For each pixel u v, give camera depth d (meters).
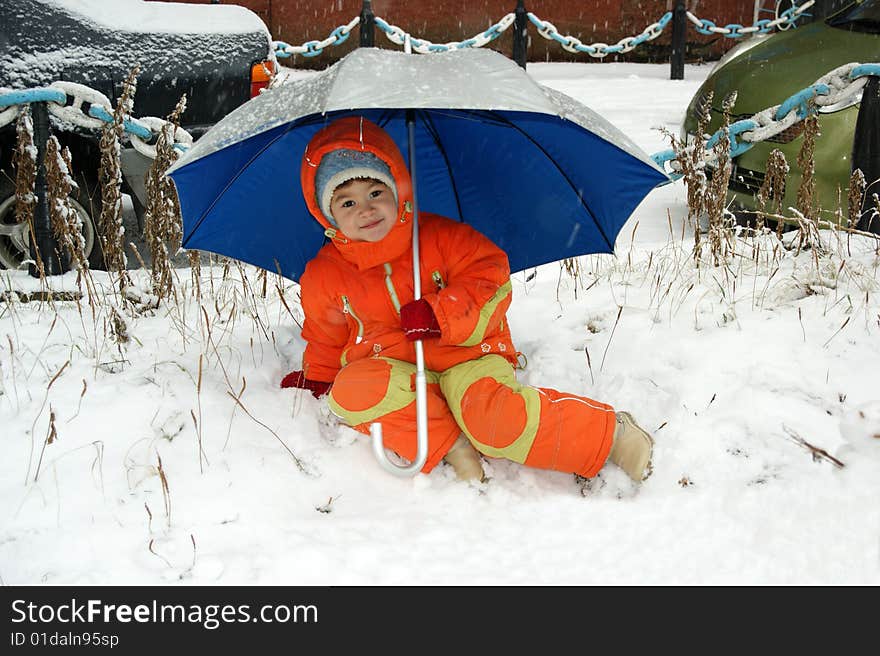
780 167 4.89
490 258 3.30
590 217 3.49
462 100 2.55
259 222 3.65
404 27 18.97
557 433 3.00
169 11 6.29
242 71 6.31
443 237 3.31
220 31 6.27
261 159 3.43
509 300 3.31
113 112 4.61
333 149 3.09
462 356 3.25
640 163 3.06
